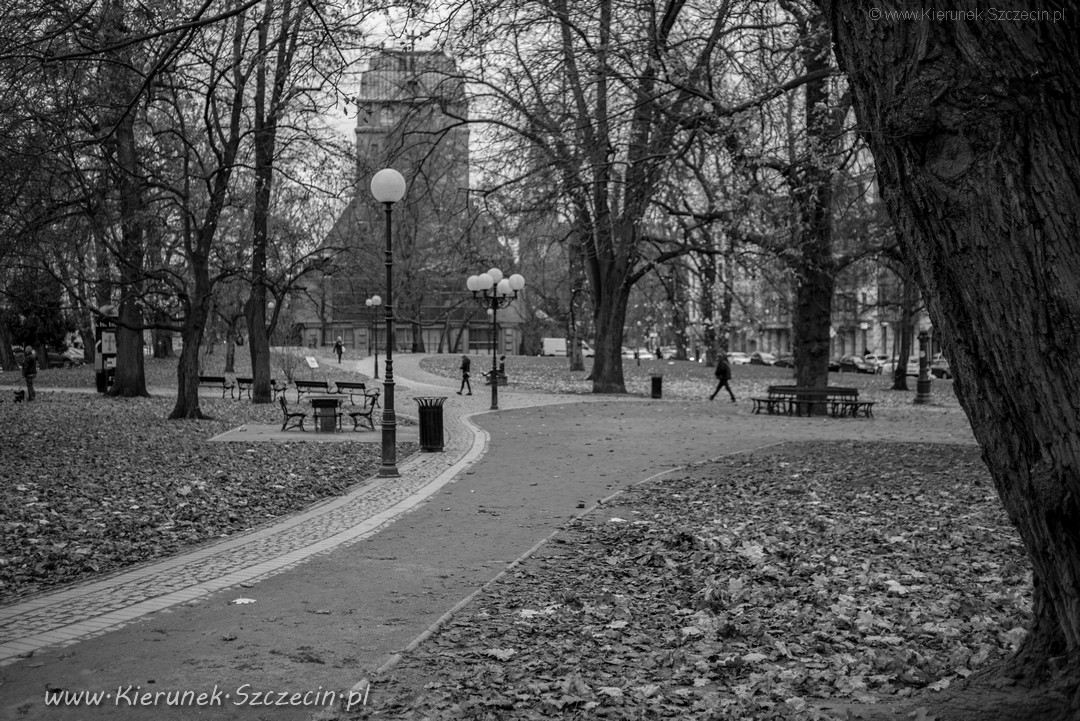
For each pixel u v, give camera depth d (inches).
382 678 217.5
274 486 581.0
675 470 647.8
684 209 1275.8
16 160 595.8
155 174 942.4
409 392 1675.7
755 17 697.6
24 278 967.0
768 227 935.7
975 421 146.9
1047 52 126.5
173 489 555.2
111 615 282.8
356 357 2723.9
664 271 1889.8
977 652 219.5
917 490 521.7
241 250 1346.0
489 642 248.4
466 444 850.1
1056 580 143.9
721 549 369.7
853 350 3690.9
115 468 644.7
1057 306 127.8
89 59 454.3
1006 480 145.3
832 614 267.0
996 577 307.4
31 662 234.8
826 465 654.5
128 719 194.1
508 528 438.3
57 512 469.7
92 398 1392.7
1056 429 131.6
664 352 3892.7
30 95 526.0
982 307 135.6
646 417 1165.1
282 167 1082.1
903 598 285.1
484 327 4033.0
